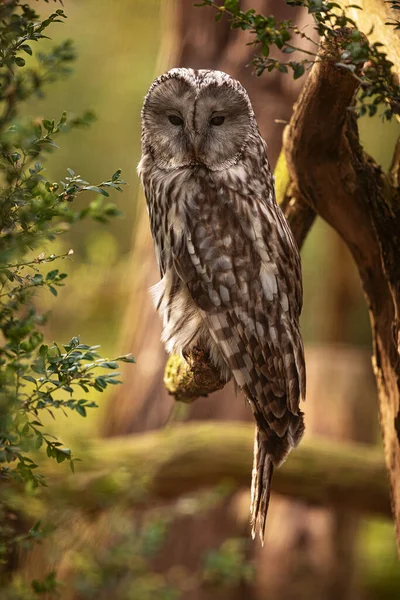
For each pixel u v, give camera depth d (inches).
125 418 735.7
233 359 345.7
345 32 269.1
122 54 1013.2
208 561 510.3
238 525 740.0
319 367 850.1
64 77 222.8
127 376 742.5
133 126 1032.8
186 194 354.3
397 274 320.5
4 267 202.7
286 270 349.1
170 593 456.4
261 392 344.8
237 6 249.1
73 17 1002.1
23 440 206.2
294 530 790.5
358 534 832.9
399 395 337.4
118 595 446.0
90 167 1032.2
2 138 200.8
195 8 674.8
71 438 486.0
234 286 346.6
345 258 960.3
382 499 574.6
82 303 772.0
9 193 207.0
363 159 333.1
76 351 215.9
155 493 538.6
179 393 386.3
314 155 322.7
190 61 681.6
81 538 477.1
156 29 993.5
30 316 207.2
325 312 979.3
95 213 222.1
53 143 209.6
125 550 453.1
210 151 353.1
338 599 792.9
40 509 416.8
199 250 349.1
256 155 360.2
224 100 354.3
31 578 417.1
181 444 541.6
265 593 773.9
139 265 759.1
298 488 574.9
